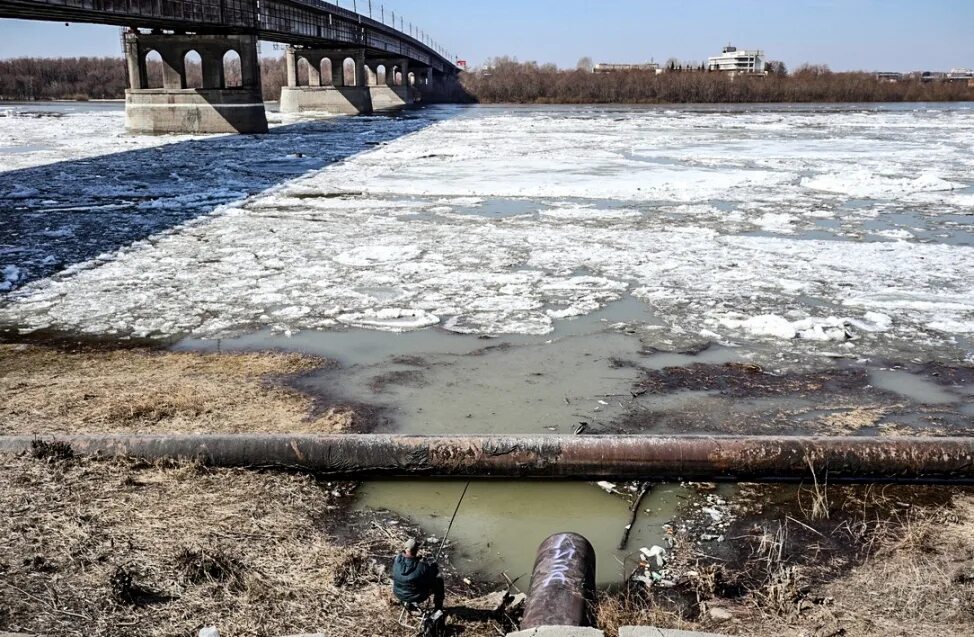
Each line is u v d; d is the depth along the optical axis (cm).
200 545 730
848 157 4309
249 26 6203
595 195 2953
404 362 1282
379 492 884
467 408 1107
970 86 15812
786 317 1511
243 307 1568
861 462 888
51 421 1022
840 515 831
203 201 2830
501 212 2616
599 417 1082
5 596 639
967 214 2605
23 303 1588
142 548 721
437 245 2108
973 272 1833
